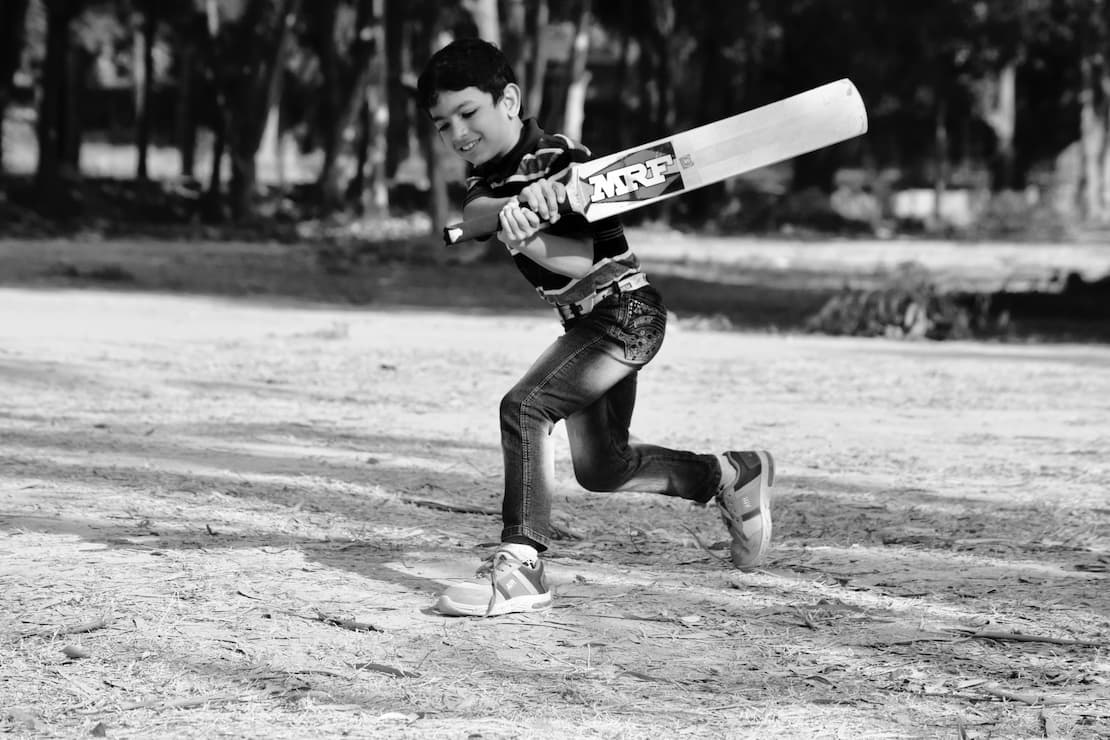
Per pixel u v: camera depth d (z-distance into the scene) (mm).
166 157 96500
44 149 59938
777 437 12203
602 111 91750
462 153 5789
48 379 15133
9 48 62938
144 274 35812
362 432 12039
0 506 8406
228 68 63625
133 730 4656
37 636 5734
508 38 48469
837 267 50406
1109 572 7148
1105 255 61281
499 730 4656
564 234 5723
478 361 18328
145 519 8141
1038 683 5254
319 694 5047
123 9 68562
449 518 8453
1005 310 33062
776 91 76750
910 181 94562
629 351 6008
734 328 27516
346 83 71188
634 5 73688
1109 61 84625
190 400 13969
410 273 40719
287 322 24406
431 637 5816
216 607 6219
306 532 7922
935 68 76438
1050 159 96312
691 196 78625
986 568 7242
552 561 7344
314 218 66312
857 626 6066
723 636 5895
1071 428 13070
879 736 4648
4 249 44250
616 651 5648
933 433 12625
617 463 6324
